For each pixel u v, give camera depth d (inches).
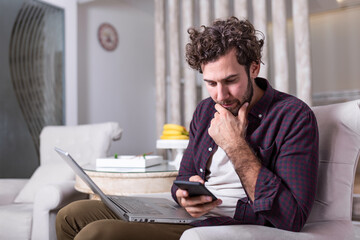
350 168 42.4
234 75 37.5
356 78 203.5
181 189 38.3
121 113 181.0
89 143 94.0
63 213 48.3
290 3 167.8
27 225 71.8
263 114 41.2
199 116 50.0
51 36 142.2
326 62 212.8
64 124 145.2
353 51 203.6
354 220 71.5
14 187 89.7
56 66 143.6
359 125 41.6
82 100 159.0
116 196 51.9
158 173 66.8
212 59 37.4
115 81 177.8
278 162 37.6
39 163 135.0
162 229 40.6
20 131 129.0
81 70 159.2
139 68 194.7
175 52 126.6
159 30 130.3
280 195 35.4
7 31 126.2
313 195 36.2
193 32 42.1
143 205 47.3
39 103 136.0
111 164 73.7
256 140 40.3
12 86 127.0
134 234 38.9
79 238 38.3
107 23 174.1
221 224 40.2
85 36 161.6
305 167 36.6
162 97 129.3
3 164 123.0
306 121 38.2
